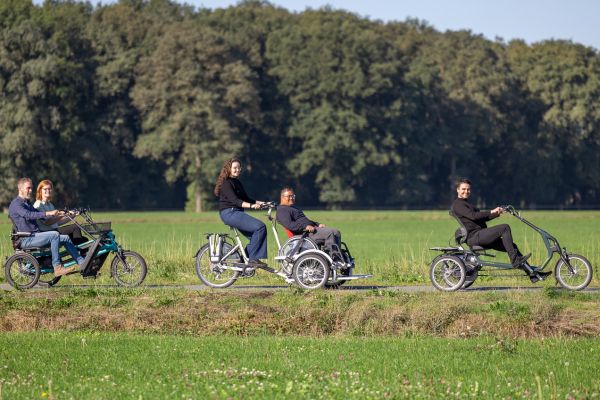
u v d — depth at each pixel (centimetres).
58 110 9688
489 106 11838
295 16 13075
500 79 11925
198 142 10138
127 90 10575
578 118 11950
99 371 1236
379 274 2342
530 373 1221
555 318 1623
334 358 1326
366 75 11106
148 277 2275
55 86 9600
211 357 1337
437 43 12912
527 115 12469
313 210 11138
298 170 11112
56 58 9431
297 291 1798
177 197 11412
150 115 10169
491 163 12456
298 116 11112
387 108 11150
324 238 1928
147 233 5841
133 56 10588
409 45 12538
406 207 11819
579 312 1650
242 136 10381
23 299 1789
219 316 1688
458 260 1914
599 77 12256
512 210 1925
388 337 1570
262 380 1151
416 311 1656
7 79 9438
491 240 1914
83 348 1418
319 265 1908
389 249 3919
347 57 11025
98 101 10344
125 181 10381
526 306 1656
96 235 2014
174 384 1127
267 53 11494
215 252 1969
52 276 2198
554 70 12169
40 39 9562
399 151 11400
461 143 11738
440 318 1638
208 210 10344
